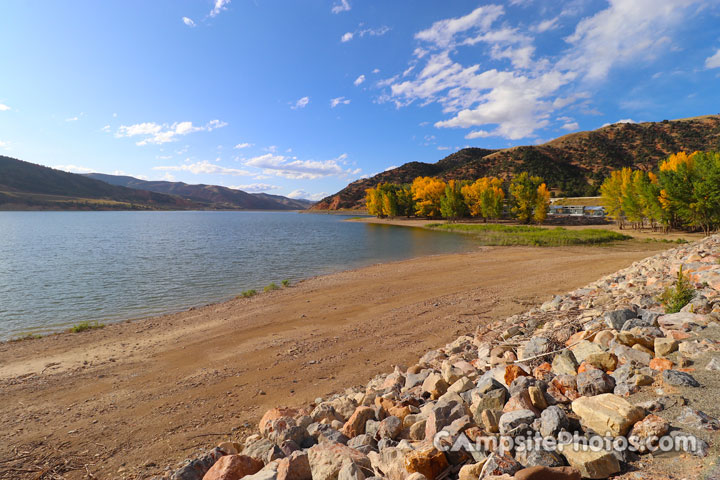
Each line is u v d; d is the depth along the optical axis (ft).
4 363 33.55
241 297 61.31
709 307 19.27
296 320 45.11
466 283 63.98
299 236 208.23
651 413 9.91
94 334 42.68
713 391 10.24
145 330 43.73
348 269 91.35
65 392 26.86
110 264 101.96
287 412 18.53
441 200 329.52
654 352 14.57
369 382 25.70
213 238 196.13
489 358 21.84
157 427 21.42
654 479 7.57
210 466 13.99
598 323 19.75
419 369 22.99
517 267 79.92
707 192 143.84
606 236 151.94
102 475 16.85
